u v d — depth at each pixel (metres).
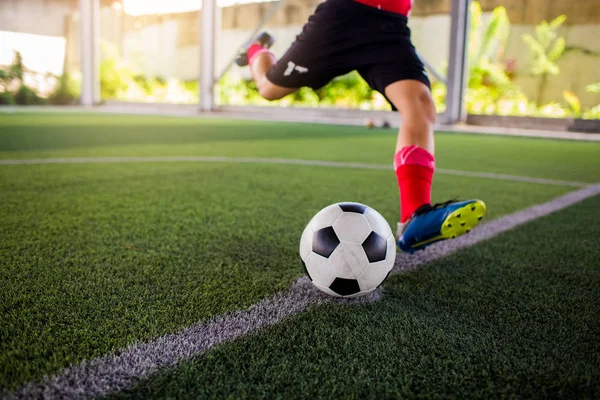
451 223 1.28
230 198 2.29
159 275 1.27
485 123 8.27
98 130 6.06
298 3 9.91
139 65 12.48
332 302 1.13
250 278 1.28
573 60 7.84
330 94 10.19
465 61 8.17
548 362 0.89
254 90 11.04
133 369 0.83
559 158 4.32
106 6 12.52
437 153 4.58
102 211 1.95
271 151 4.35
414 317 1.06
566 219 2.04
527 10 8.07
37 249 1.45
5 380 0.78
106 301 1.10
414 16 8.86
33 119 7.62
